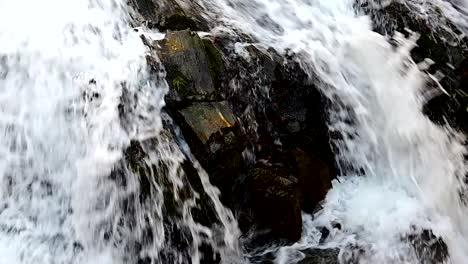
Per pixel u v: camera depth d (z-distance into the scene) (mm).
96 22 4039
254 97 4105
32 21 3955
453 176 4496
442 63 4836
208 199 3729
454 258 4059
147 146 3670
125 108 3736
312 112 4305
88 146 3652
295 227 3859
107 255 3561
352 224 4020
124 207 3584
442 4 5207
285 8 4770
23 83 3777
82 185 3621
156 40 3998
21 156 3688
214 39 4199
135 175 3588
